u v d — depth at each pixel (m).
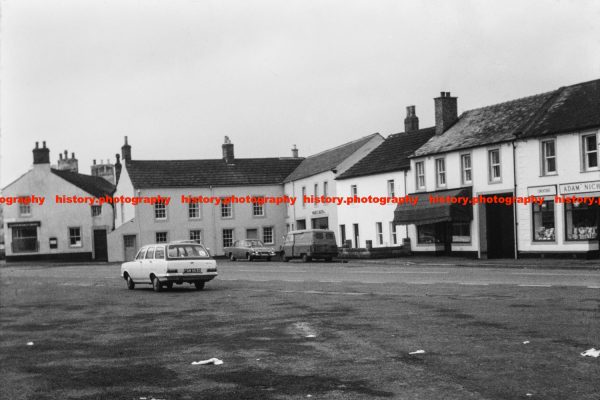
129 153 70.00
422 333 12.52
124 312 19.12
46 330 16.17
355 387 8.73
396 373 9.39
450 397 7.98
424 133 51.25
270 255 56.16
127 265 28.25
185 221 67.62
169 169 69.31
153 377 10.02
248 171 71.50
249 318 16.19
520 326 12.64
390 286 23.06
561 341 10.99
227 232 69.12
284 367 10.22
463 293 19.17
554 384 8.36
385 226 51.00
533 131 37.22
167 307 19.84
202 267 25.91
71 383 9.93
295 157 75.69
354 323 14.30
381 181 51.53
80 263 64.19
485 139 40.78
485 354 10.31
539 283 21.05
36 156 70.88
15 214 70.50
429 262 38.94
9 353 13.00
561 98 39.00
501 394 8.00
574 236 35.09
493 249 40.75
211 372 10.12
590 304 15.09
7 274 46.78
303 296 20.91
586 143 34.69
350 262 45.16
